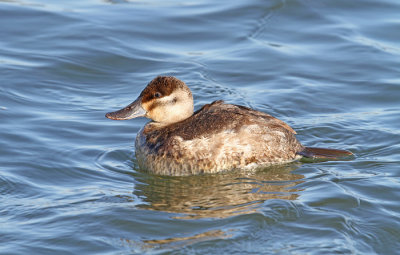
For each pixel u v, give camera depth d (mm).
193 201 10039
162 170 11109
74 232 9023
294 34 17984
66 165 11391
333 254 8336
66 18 18516
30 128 12742
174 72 15836
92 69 15977
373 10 19203
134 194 10367
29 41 17125
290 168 11188
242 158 10992
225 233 8906
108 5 19609
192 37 17844
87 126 13078
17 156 11555
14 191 10344
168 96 11516
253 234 8859
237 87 15078
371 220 9250
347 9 19328
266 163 11148
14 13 18625
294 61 16422
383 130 12648
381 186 10328
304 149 11516
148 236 8922
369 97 14492
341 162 11398
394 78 15375
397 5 19438
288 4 19531
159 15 19031
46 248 8602
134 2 19844
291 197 10016
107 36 17594
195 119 11242
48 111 13641
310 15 19016
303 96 14508
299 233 8891
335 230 8953
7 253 8438
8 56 16172
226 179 10836
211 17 18984
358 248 8555
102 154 11930
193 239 8773
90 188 10594
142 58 16625
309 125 13031
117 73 15891
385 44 17250
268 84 15227
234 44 17438
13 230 9055
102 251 8539
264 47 17188
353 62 16281
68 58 16281
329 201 9828
